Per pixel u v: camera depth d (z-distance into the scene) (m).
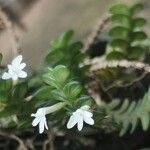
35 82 0.53
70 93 0.36
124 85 0.51
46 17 0.75
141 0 0.73
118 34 0.52
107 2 0.74
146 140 0.58
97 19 0.72
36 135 0.54
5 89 0.38
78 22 0.73
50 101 0.38
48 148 0.53
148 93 0.47
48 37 0.72
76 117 0.34
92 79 0.51
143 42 0.58
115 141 0.57
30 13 0.77
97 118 0.39
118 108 0.52
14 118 0.42
